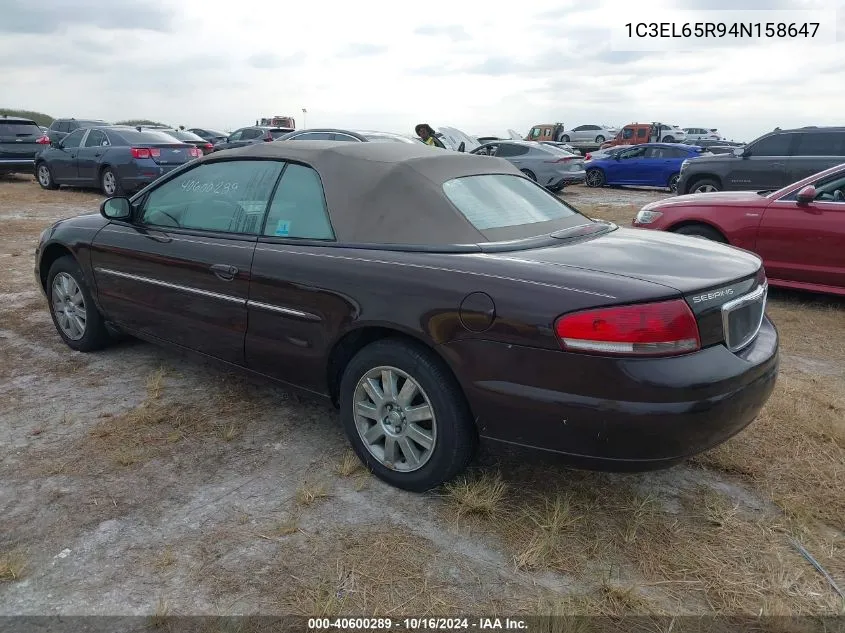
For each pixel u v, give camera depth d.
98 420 3.80
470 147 19.47
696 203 6.98
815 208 6.23
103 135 14.81
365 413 3.18
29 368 4.57
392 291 2.95
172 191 4.15
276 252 3.41
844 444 3.55
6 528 2.81
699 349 2.61
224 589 2.48
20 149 17.19
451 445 2.89
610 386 2.51
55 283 4.89
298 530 2.82
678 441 2.54
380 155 3.45
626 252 3.03
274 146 3.76
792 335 5.57
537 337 2.59
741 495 3.11
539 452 2.71
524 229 3.28
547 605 2.41
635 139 38.22
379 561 2.63
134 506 2.98
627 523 2.88
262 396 4.15
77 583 2.50
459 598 2.45
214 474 3.25
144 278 4.13
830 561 2.68
